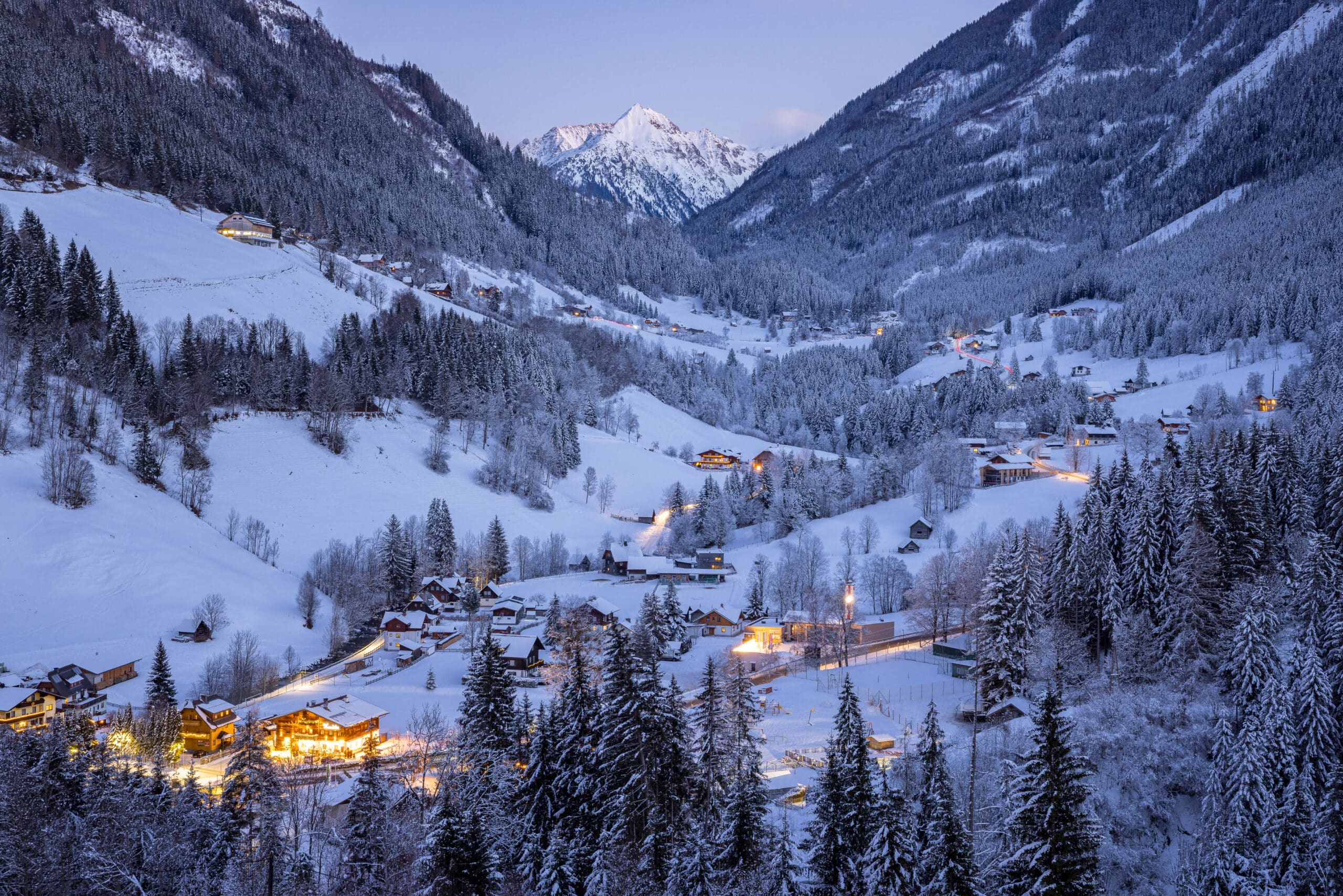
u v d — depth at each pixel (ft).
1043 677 284.41
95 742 240.53
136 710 318.04
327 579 460.55
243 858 193.98
